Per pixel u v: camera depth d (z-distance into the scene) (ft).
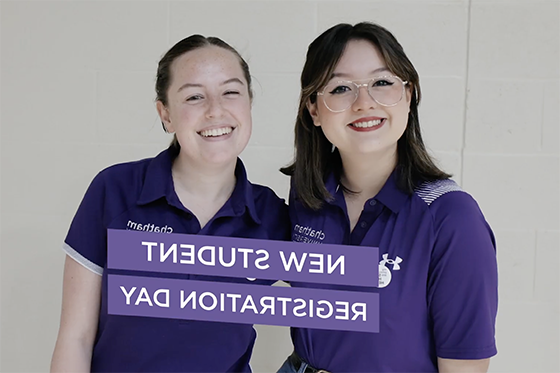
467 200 3.72
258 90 5.86
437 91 5.76
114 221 3.95
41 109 6.02
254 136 5.91
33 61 5.97
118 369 3.94
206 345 4.01
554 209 5.77
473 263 3.55
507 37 5.66
